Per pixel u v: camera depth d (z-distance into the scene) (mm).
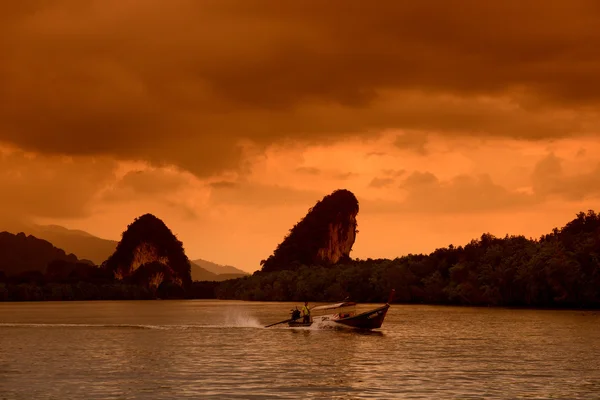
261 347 57562
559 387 37156
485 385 37781
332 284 198500
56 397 34906
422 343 60594
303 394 35406
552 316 104750
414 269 174750
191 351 54969
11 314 145500
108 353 54062
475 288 149000
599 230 139625
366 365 45781
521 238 160375
